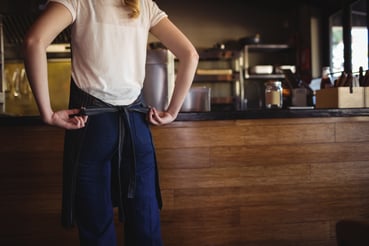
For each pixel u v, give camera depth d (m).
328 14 5.29
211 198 2.03
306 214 2.09
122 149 1.32
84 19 1.25
